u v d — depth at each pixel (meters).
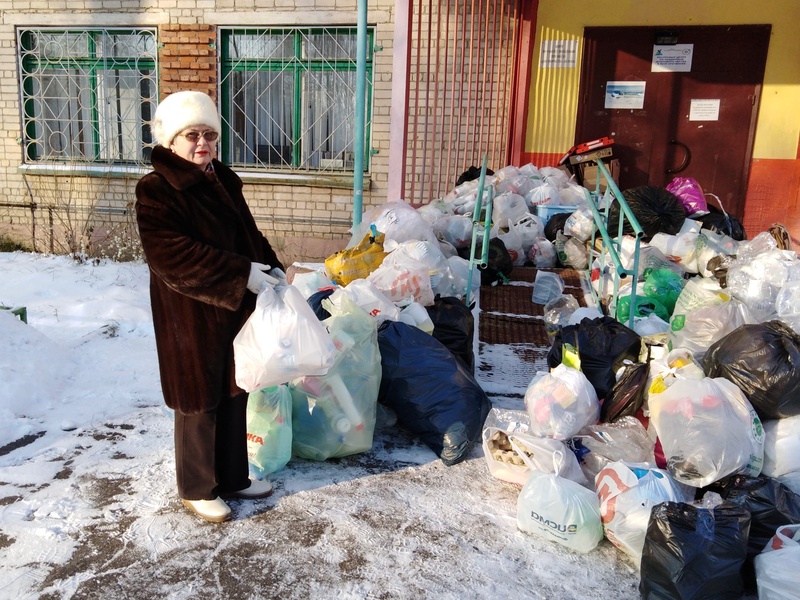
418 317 4.02
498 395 4.11
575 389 3.25
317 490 3.11
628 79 7.66
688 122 7.60
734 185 7.61
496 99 7.94
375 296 4.01
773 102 7.38
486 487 3.19
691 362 3.26
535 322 5.11
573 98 7.82
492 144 8.09
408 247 5.00
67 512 2.86
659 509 2.45
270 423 3.13
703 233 5.67
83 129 9.22
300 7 8.26
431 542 2.74
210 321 2.60
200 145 2.52
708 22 7.39
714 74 7.46
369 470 3.31
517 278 5.96
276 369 2.57
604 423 3.35
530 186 7.16
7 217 9.38
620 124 7.76
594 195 6.96
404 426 3.65
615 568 2.63
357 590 2.44
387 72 8.20
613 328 3.82
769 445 2.89
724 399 2.82
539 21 7.76
